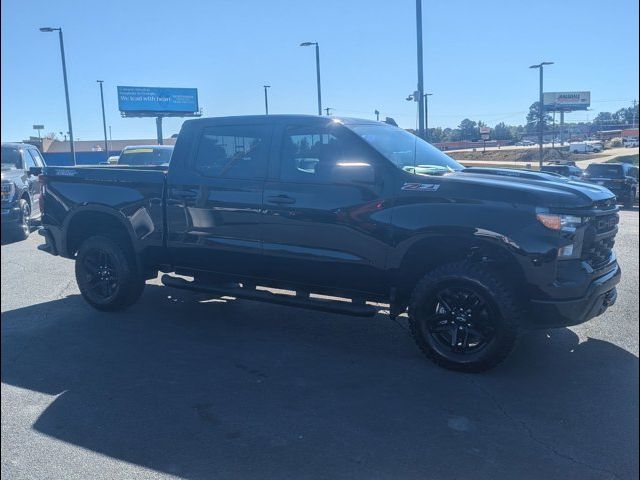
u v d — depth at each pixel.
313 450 3.76
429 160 5.68
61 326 6.25
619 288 7.84
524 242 4.58
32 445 3.85
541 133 37.91
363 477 3.47
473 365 4.86
